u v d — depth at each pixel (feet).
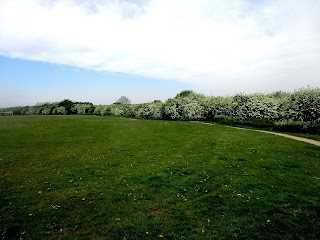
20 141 99.91
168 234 31.99
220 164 63.00
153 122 176.76
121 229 33.32
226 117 180.14
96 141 99.96
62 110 387.75
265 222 34.40
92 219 36.09
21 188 48.29
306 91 118.62
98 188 47.98
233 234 31.91
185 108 201.46
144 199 42.63
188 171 57.57
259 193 43.98
